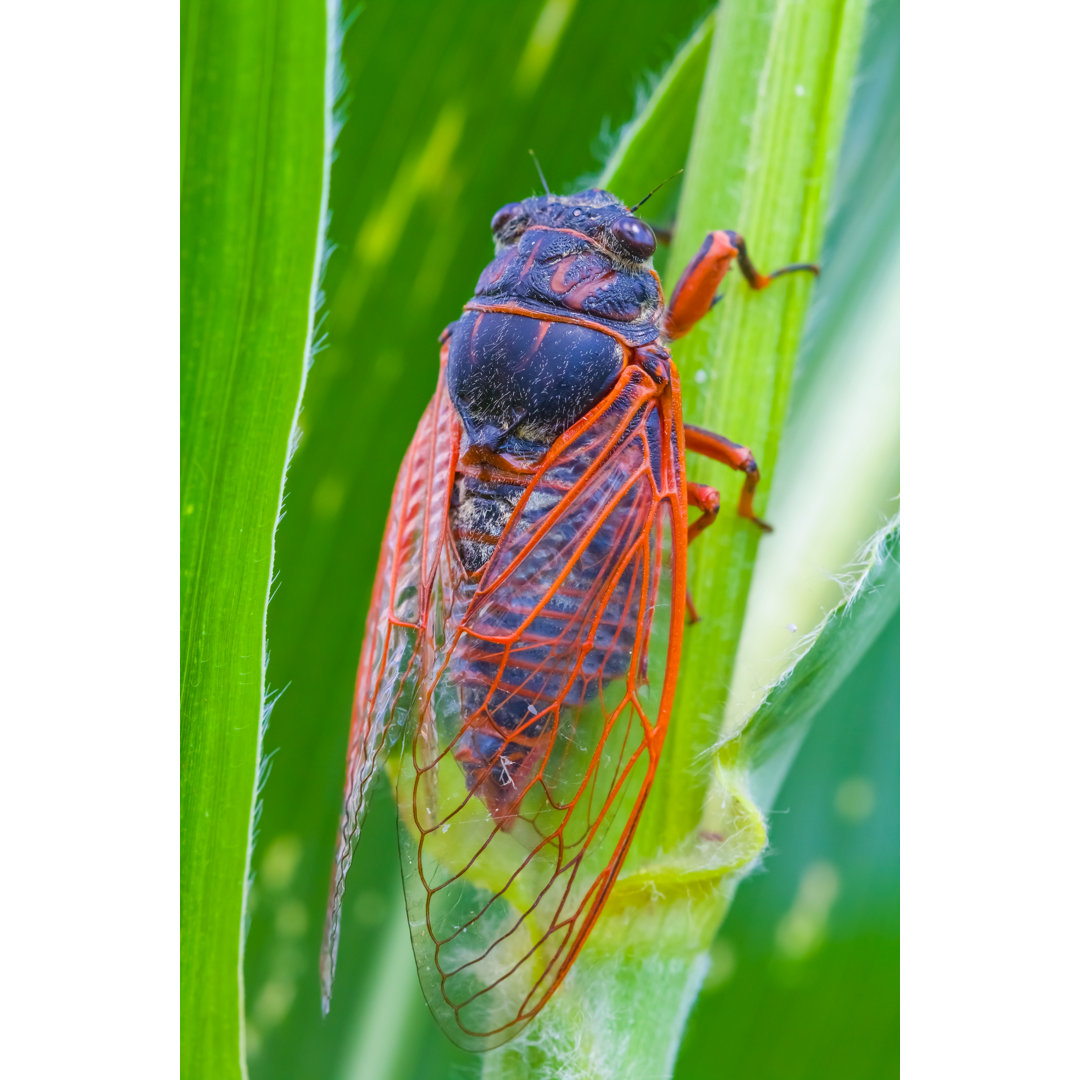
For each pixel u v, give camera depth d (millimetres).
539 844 223
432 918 224
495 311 227
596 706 224
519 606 224
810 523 227
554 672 224
